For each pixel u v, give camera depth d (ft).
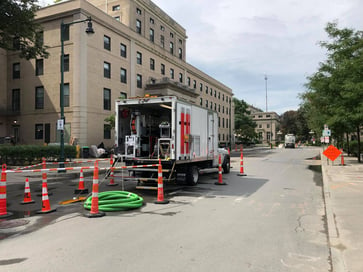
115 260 13.88
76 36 85.92
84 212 23.24
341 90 55.47
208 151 41.06
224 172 51.24
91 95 89.45
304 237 17.37
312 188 35.55
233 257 14.33
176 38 146.00
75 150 70.44
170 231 18.37
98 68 92.43
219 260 13.96
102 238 17.03
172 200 28.12
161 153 32.35
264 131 368.27
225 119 208.23
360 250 14.87
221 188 35.29
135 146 34.01
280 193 32.07
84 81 86.99
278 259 14.14
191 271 12.74
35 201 27.63
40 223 20.17
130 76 107.55
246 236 17.49
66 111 87.25
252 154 126.00
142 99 33.71
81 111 85.92
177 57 142.72
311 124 101.45
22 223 20.15
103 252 14.88
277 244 16.19
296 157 102.17
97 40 92.17
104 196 25.91
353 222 19.69
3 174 22.44
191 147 35.65
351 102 54.08
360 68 46.78
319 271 12.85
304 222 20.57
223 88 204.33
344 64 49.90
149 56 120.06
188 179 36.29
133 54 109.29
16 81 97.09
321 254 14.75
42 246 15.75
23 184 38.19
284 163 75.25
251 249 15.42
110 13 114.01
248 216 22.17
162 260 13.91
